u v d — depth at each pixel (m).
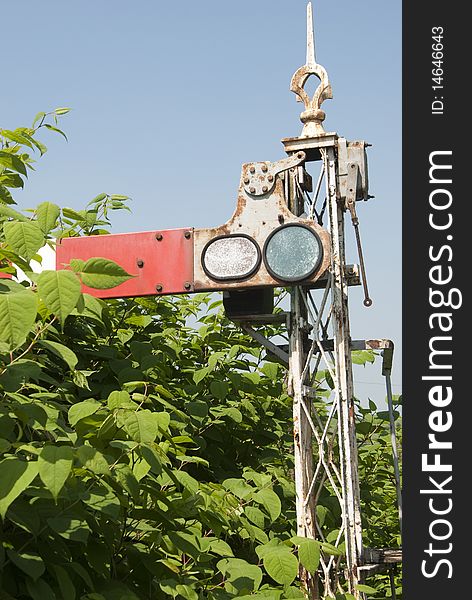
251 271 5.21
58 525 2.61
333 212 5.27
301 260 5.15
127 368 5.30
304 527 5.13
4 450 2.45
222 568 3.80
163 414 3.09
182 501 3.46
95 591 2.93
